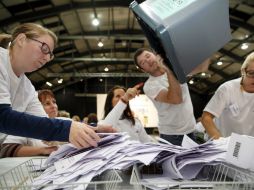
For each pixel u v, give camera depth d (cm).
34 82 1138
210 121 133
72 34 823
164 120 165
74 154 60
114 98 214
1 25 624
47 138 59
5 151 112
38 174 60
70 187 42
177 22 48
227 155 50
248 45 767
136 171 47
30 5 607
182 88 149
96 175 48
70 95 1269
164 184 39
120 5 639
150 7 51
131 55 1088
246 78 130
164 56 54
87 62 1140
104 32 823
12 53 89
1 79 68
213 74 1129
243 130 139
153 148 53
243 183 39
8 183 50
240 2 574
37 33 87
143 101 999
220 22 53
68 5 636
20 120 59
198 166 53
